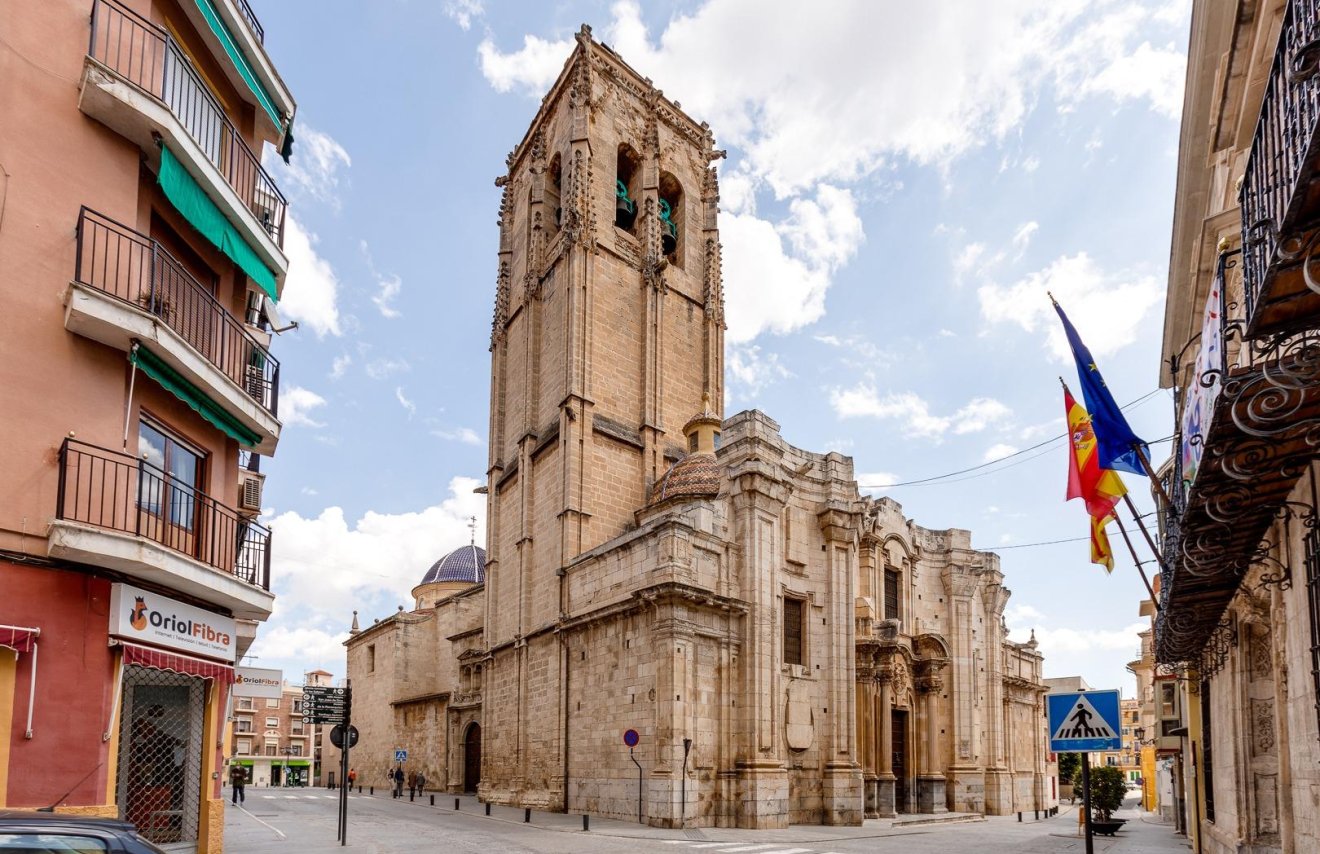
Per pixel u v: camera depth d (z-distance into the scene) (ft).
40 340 50.49
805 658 128.47
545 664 137.08
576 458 141.08
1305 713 36.04
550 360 158.40
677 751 104.78
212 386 59.62
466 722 187.21
